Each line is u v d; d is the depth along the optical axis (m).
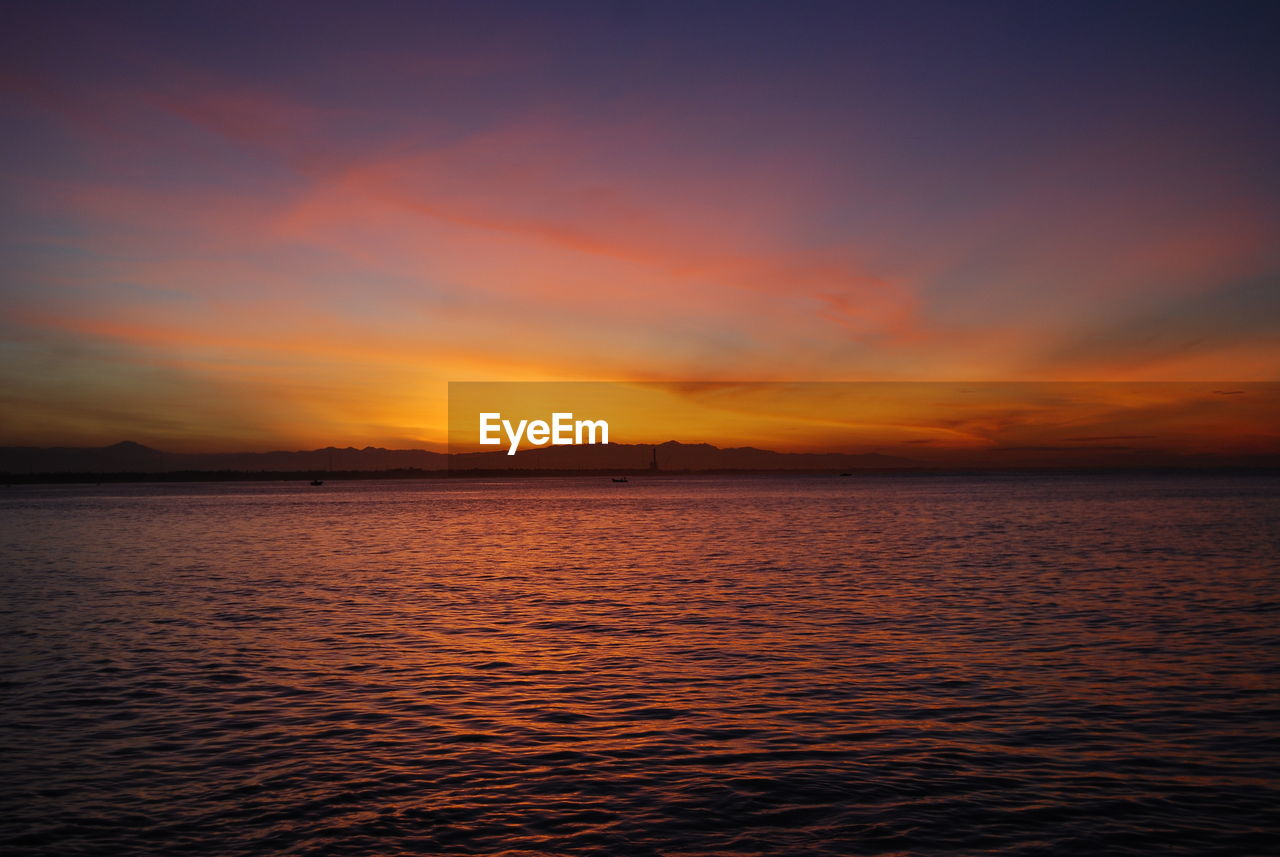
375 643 27.02
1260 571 44.97
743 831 12.62
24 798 13.95
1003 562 50.75
